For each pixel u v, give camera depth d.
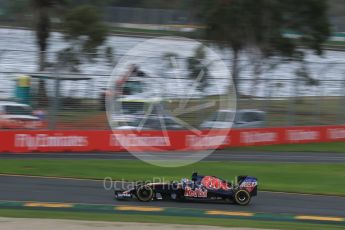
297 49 152.62
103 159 80.88
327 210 50.88
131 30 186.75
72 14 136.00
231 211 46.97
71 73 91.12
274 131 110.94
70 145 89.00
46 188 54.94
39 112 88.94
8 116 86.31
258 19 143.88
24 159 76.44
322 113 118.62
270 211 48.31
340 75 122.50
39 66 94.44
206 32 146.50
